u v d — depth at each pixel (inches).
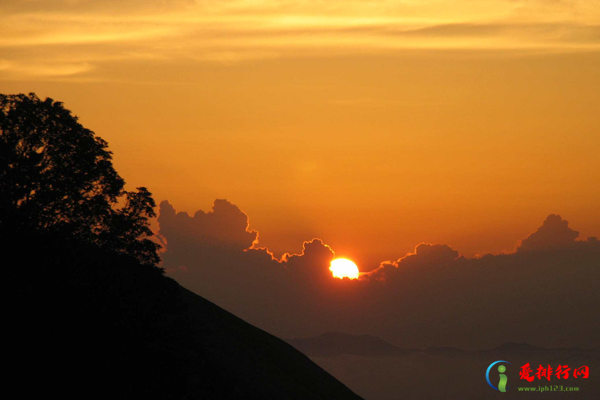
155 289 2321.6
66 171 2605.8
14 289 1886.1
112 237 2534.5
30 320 1847.9
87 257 2199.8
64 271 2021.4
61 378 1784.0
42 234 2145.7
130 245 2534.5
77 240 2313.0
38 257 2021.4
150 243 2586.1
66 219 2524.6
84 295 1973.4
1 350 1771.7
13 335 1812.3
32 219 2274.9
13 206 2406.5
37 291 1914.4
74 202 2568.9
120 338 1941.4
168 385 1972.2
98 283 2066.9
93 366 1847.9
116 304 2027.6
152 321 2105.1
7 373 1738.4
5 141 2534.5
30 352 1795.0
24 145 2591.0
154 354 1998.0
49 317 1866.4
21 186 2474.2
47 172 2586.1
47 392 1756.9
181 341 2203.5
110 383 1849.2
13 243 2032.5
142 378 1919.3
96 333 1903.3
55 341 1836.9
